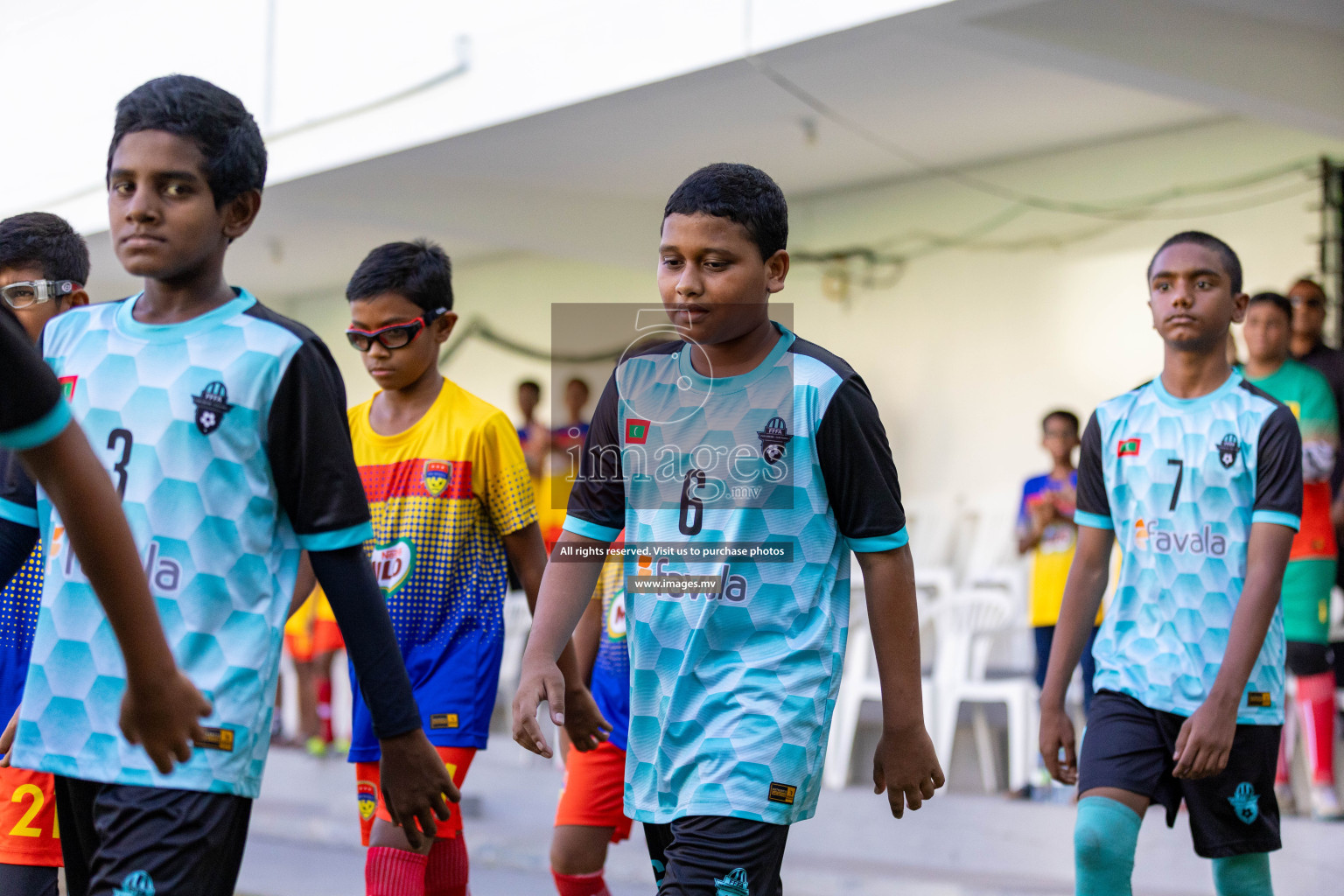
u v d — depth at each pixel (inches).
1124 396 150.2
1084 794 137.3
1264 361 251.3
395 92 320.5
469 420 156.7
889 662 104.1
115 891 86.8
